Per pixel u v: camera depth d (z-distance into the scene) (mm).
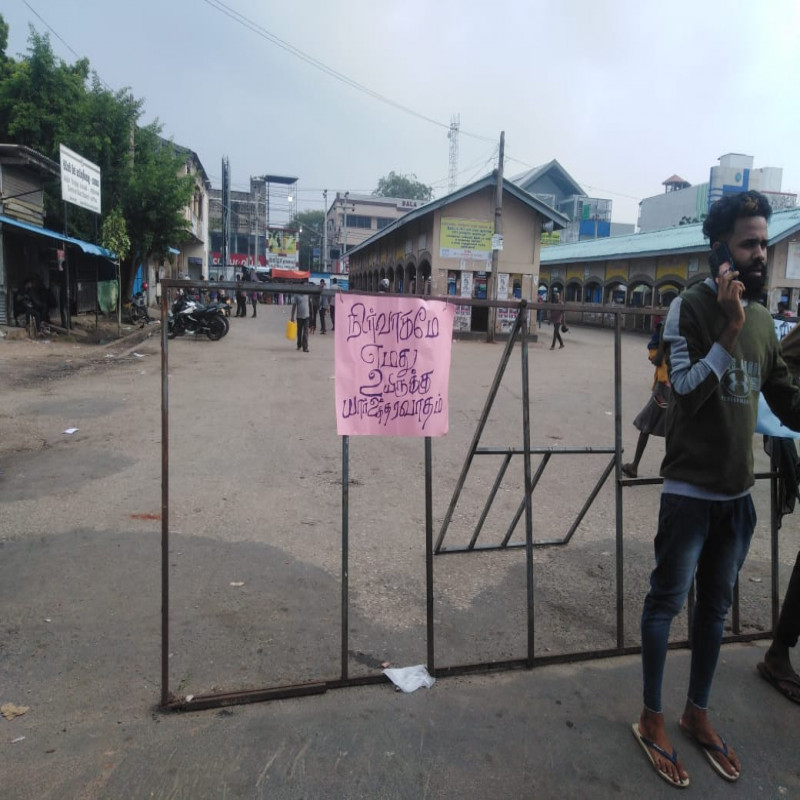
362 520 4891
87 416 8094
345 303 2609
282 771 2307
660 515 2500
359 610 3543
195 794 2191
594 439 7789
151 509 4965
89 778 2248
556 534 4793
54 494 5230
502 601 3725
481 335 20188
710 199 41312
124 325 20234
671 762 2363
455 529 4805
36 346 14445
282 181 73812
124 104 20141
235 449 6770
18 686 2779
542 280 39188
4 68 19875
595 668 3043
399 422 2727
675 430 2428
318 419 8344
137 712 2619
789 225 20375
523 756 2436
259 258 63188
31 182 17078
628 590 3926
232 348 16094
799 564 2836
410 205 78875
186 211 35750
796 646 3336
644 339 24812
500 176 18781
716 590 2479
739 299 2127
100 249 17562
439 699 2754
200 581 3811
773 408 2639
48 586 3695
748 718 2727
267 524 4738
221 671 2924
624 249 28781
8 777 2242
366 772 2316
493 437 7680
